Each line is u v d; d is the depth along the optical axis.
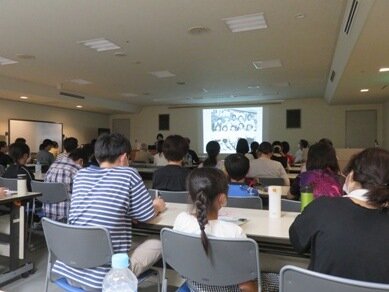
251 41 4.90
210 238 1.29
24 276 2.78
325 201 1.14
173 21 4.10
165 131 12.53
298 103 10.89
